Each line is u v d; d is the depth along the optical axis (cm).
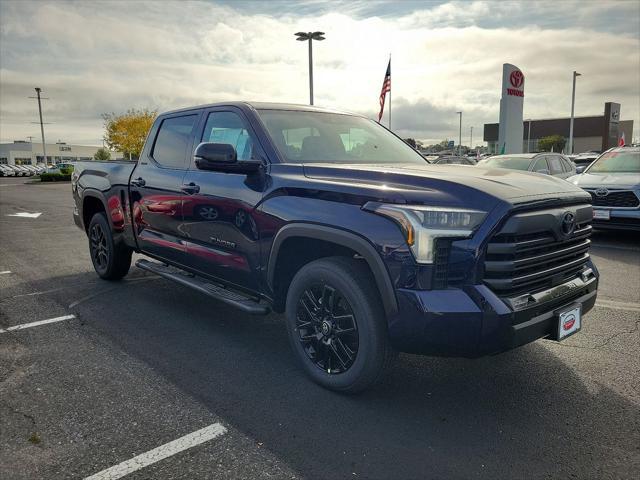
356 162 380
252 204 350
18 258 742
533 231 274
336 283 301
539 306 278
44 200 1877
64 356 374
